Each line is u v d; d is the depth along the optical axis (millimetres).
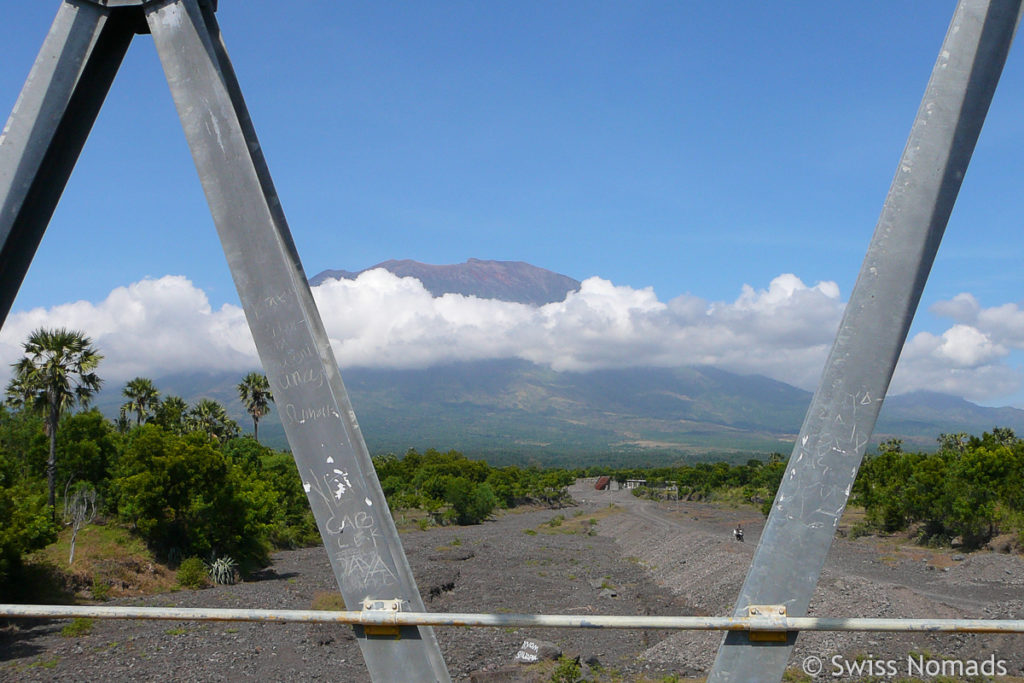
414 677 2838
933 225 2785
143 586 31344
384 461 107750
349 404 3203
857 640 18125
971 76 2809
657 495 101812
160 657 20719
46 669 19531
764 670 2744
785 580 2768
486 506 75438
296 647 21891
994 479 40688
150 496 34375
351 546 2857
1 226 2943
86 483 37875
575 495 118750
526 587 35000
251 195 2945
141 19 3232
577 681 16453
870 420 2764
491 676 17328
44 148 3010
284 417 2902
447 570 38906
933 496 41094
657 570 39594
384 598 2850
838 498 2756
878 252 2812
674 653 19672
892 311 2781
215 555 36438
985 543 37344
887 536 45500
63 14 3068
